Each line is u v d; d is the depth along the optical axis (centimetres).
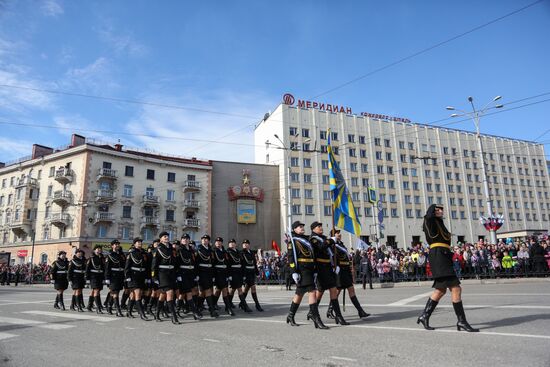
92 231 4516
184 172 5266
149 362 580
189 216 5181
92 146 4622
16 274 3906
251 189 5491
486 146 7144
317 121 5819
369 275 2044
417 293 1509
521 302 1045
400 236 5947
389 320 862
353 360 541
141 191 4922
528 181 7475
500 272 2245
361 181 5875
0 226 5416
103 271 1318
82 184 4538
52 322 1022
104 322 1016
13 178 5466
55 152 4969
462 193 6650
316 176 5616
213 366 544
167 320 1045
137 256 1130
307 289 829
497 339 614
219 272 1122
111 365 570
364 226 5722
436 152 6588
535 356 512
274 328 829
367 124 6138
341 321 843
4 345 732
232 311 1116
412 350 577
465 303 1093
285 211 5375
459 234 6444
